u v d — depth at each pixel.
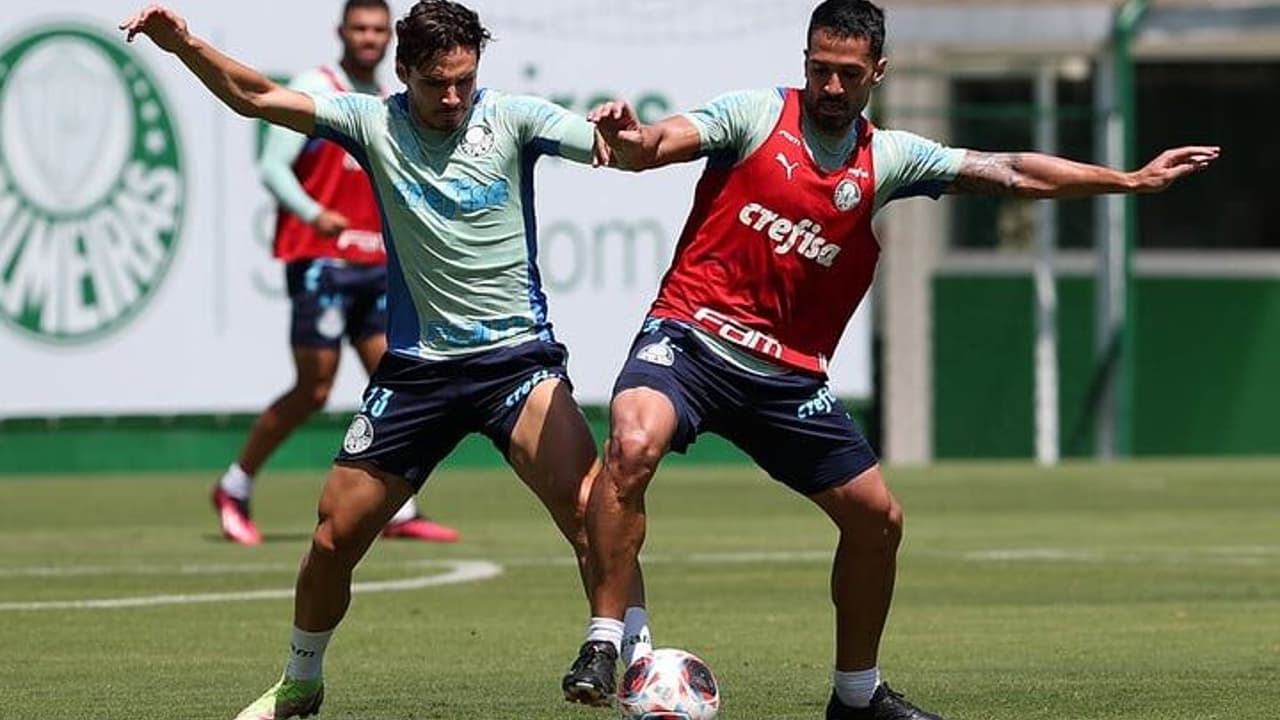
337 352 46.88
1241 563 44.66
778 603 37.38
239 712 25.69
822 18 23.62
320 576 24.25
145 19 23.31
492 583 40.28
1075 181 24.44
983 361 81.31
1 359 65.31
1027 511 58.44
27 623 34.19
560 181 69.25
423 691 27.38
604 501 23.22
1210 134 86.94
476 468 75.06
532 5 68.62
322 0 66.62
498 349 24.42
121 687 27.67
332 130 24.36
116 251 65.81
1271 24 81.69
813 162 23.95
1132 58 86.62
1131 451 86.38
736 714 25.56
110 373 66.31
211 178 66.62
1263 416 86.50
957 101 81.75
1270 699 26.62
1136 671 29.09
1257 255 86.75
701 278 24.20
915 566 43.91
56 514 56.19
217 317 67.06
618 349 69.88
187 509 57.69
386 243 24.72
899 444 80.88
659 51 69.69
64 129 64.88
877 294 80.94
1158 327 86.69
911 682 28.11
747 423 24.25
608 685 22.73
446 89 23.86
